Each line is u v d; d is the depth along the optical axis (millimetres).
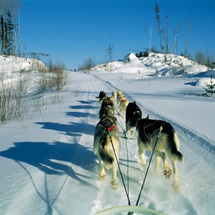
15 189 3770
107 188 4012
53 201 3508
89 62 71125
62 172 4555
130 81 32250
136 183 4188
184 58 57469
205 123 8266
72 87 25812
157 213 2795
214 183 4117
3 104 9922
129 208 2912
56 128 8320
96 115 11023
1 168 4637
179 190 3785
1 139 6836
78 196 3707
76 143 6500
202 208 3385
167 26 60562
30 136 7180
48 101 16359
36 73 27391
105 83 30859
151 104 13070
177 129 7758
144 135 4691
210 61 40281
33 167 4719
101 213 2836
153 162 5188
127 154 5641
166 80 29344
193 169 4742
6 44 45500
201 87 23016
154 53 67875
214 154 5348
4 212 3127
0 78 12414
